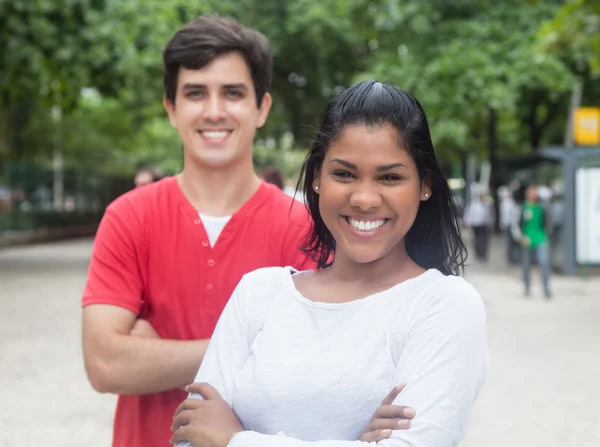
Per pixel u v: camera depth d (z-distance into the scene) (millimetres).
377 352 1774
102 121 35938
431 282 1834
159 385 2395
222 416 1825
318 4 22953
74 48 16531
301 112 26609
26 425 5793
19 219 30250
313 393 1757
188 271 2576
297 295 1899
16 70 16750
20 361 8008
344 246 1865
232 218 2605
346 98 1868
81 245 29172
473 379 1752
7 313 11422
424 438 1669
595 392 6805
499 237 33125
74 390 6828
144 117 19484
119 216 2576
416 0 18922
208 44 2613
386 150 1816
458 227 1977
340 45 23719
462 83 18312
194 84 2635
